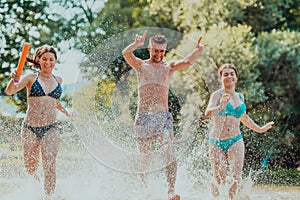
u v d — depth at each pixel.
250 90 13.02
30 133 6.91
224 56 12.99
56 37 16.70
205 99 8.02
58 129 6.99
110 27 17.02
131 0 18.72
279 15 15.08
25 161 6.97
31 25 16.30
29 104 7.03
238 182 6.96
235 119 7.18
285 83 13.77
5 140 9.89
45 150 6.69
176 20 15.26
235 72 7.47
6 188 7.05
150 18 16.86
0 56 15.71
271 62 13.68
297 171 12.11
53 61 7.19
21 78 7.09
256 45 13.57
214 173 7.11
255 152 12.77
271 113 13.59
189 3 14.79
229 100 7.23
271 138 13.12
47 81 7.13
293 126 13.84
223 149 7.11
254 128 7.67
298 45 13.72
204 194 7.19
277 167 13.22
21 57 6.85
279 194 7.75
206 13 14.62
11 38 15.98
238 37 13.20
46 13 16.67
